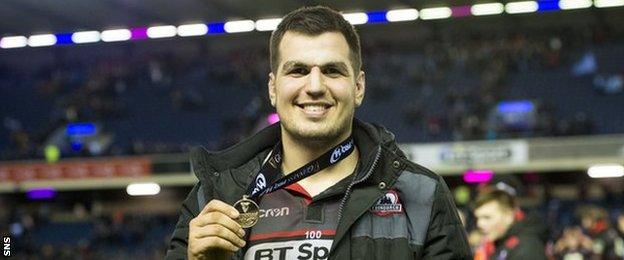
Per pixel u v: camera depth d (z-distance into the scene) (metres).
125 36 31.08
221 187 2.51
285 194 2.45
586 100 26.86
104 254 26.12
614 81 27.03
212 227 2.17
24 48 35.22
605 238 14.54
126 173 25.05
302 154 2.47
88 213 28.48
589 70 28.00
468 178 23.69
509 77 28.28
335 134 2.41
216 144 27.67
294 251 2.37
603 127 26.00
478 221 5.33
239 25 30.22
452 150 22.64
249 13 29.03
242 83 30.67
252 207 2.27
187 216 2.53
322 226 2.39
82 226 27.89
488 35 31.19
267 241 2.40
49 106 31.02
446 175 24.48
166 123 29.53
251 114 28.39
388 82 28.81
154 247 26.20
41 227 27.88
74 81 32.25
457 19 30.89
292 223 2.41
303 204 2.43
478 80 28.20
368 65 29.98
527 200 24.00
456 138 24.11
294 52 2.39
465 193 21.91
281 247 2.38
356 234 2.38
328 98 2.39
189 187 28.62
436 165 22.75
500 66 28.47
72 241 27.23
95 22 30.08
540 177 25.44
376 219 2.41
